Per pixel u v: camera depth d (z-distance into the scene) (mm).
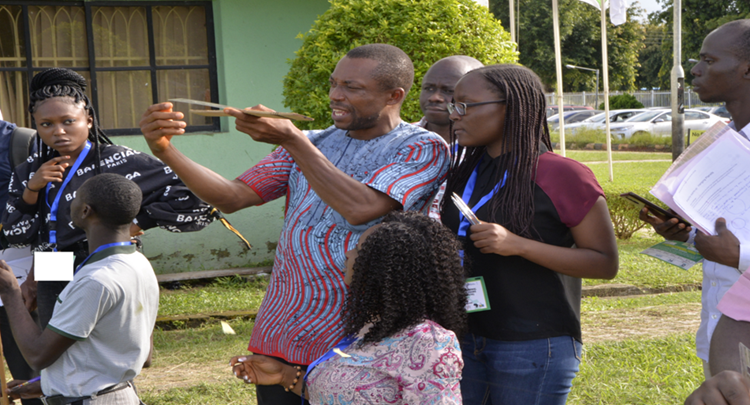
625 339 5312
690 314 6102
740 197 2275
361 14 6039
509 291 2359
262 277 7293
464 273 2348
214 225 7582
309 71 6262
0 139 3648
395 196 2283
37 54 7035
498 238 2227
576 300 2492
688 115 26703
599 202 2332
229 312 6070
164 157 2354
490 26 6102
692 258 2529
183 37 7461
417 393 1877
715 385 1156
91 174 3215
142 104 7402
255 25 7535
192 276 7145
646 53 51812
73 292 2467
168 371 4707
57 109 3094
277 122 2152
